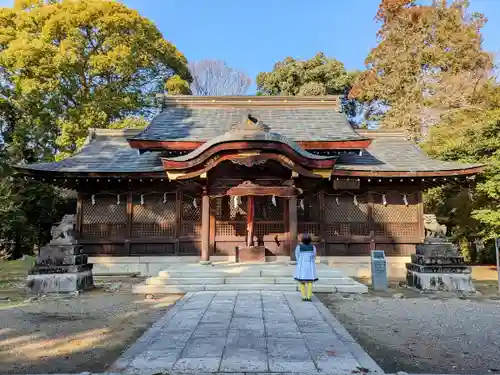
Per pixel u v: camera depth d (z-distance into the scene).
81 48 23.30
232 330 5.66
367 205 13.32
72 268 9.55
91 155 14.14
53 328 6.22
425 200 19.05
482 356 4.87
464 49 27.59
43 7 24.73
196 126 14.45
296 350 4.74
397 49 29.66
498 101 23.05
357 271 12.96
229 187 11.38
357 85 31.48
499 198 12.91
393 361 4.67
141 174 12.40
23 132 23.56
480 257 19.14
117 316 7.04
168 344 4.99
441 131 20.92
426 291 9.60
